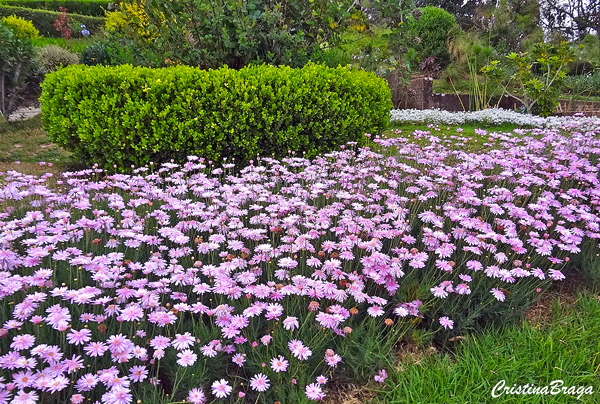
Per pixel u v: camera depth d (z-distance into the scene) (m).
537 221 3.29
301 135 5.58
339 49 7.89
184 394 2.10
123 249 3.05
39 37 14.59
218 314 2.25
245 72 5.34
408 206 3.77
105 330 2.10
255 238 2.86
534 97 10.43
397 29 7.34
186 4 6.21
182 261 2.93
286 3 6.55
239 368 2.31
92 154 5.29
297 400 2.10
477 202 3.53
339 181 4.05
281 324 2.44
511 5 19.97
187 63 6.47
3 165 6.12
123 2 7.51
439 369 2.37
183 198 3.81
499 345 2.61
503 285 2.93
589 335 2.70
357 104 5.89
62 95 5.30
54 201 3.57
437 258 3.14
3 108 8.79
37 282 2.27
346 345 2.36
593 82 15.16
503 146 5.19
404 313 2.45
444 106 11.58
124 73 5.07
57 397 1.92
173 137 5.11
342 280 2.54
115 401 1.75
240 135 5.26
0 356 2.01
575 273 3.46
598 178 4.52
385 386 2.33
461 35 15.66
